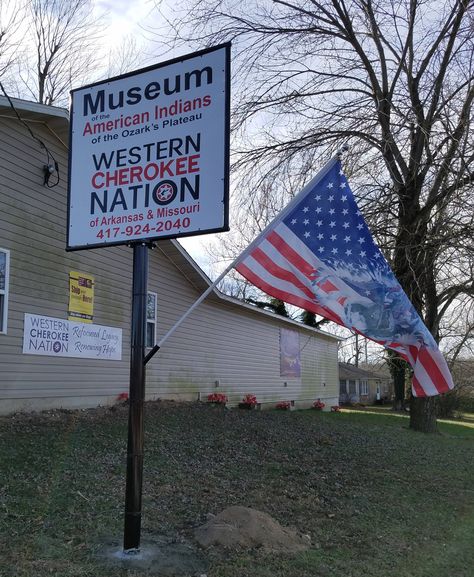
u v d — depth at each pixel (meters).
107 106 5.61
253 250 6.49
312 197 6.84
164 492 7.07
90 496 6.43
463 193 13.08
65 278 12.53
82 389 12.88
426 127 14.20
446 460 12.55
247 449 10.66
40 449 8.23
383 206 14.60
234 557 5.17
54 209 12.27
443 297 17.31
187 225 5.20
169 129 5.35
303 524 6.48
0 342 10.73
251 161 15.48
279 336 25.48
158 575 4.62
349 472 9.77
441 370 6.68
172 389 16.73
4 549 4.76
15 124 11.31
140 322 5.13
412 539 6.36
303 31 15.09
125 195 5.45
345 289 6.68
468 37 13.54
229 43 5.20
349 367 55.03
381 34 15.52
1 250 10.83
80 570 4.55
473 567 5.64
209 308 19.19
